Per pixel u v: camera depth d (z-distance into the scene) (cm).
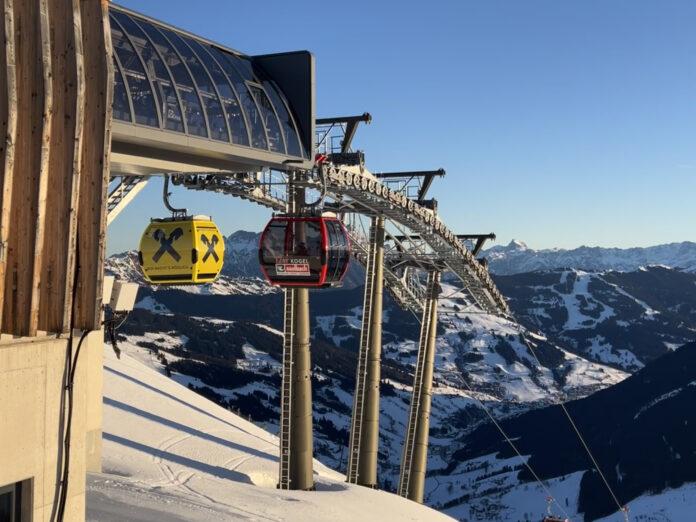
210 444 3912
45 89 984
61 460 1059
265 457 3928
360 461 4203
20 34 988
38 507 1024
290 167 1889
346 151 3550
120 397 4409
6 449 974
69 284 1034
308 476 3566
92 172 1056
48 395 1036
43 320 1037
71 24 1016
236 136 1677
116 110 1376
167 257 1700
